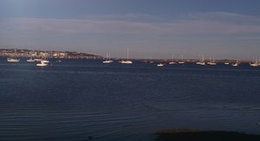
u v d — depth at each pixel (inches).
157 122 1299.2
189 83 3580.2
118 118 1363.2
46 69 6314.0
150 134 1089.4
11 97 1966.0
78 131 1118.4
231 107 1765.5
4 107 1571.1
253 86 3314.5
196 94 2429.9
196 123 1301.7
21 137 1032.2
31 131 1106.1
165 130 1145.4
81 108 1590.8
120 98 2049.7
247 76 5300.2
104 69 6909.5
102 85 3046.3
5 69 6008.9
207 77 4845.0
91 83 3265.3
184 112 1561.3
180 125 1256.2
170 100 2023.9
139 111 1551.4
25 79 3607.3
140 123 1270.9
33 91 2345.0
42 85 2878.9
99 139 1020.5
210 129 1187.9
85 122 1267.2
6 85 2812.5
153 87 2962.6
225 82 3841.0
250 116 1483.8
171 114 1493.6
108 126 1202.0
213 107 1753.2
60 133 1087.0
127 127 1190.3
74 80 3641.7
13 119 1294.3
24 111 1470.2
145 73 5693.9
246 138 1047.0
